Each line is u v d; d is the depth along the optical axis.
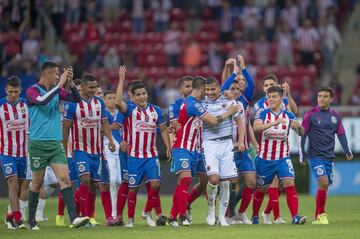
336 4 86.94
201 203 54.75
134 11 83.56
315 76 79.00
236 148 37.09
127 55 77.69
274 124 36.81
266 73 78.12
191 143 36.38
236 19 84.62
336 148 65.06
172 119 38.47
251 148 40.88
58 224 38.62
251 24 81.38
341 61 84.75
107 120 37.62
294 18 82.62
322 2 84.94
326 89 37.81
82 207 36.62
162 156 62.47
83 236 31.70
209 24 84.31
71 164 38.94
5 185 61.50
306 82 73.88
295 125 37.59
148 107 36.91
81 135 36.84
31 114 34.84
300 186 65.00
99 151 37.38
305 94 73.69
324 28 81.25
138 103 36.81
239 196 39.72
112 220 37.16
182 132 36.25
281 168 37.53
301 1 84.19
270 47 81.38
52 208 50.84
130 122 36.78
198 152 37.00
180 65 79.88
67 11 83.62
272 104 37.53
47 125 34.75
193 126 36.25
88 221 34.75
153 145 36.94
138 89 36.72
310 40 80.62
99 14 85.44
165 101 71.81
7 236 32.12
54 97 34.84
